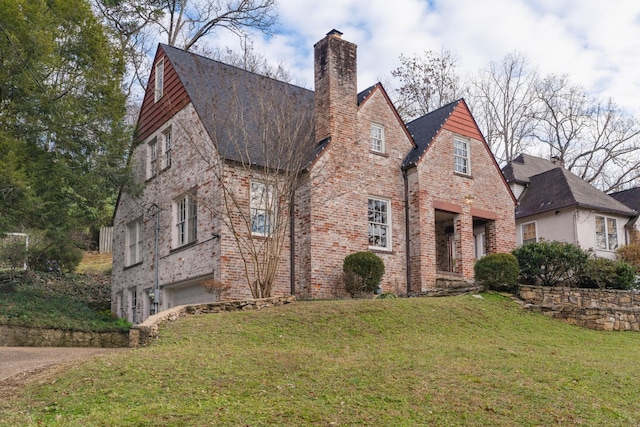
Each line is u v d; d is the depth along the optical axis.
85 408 8.25
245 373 9.70
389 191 20.64
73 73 19.31
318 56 20.61
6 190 16.92
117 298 23.41
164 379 9.34
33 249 23.69
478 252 26.75
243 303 15.35
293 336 12.96
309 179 18.78
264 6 32.97
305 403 8.35
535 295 18.00
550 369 10.60
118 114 19.78
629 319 16.89
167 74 21.28
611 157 38.88
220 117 18.83
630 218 29.84
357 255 18.39
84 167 19.28
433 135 21.45
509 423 7.94
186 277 18.84
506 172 32.19
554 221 28.66
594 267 19.64
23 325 15.91
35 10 17.72
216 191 17.81
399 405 8.41
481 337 13.95
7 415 8.02
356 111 20.39
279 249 17.19
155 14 30.14
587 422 8.05
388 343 12.59
